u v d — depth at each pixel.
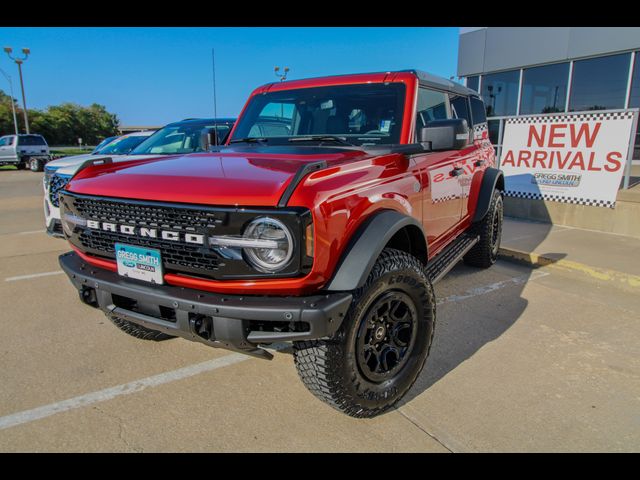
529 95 14.69
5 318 4.17
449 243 4.35
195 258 2.29
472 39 15.72
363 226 2.45
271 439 2.54
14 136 24.47
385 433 2.58
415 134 3.35
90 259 2.74
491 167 5.36
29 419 2.71
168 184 2.42
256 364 3.37
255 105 4.02
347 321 2.34
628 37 12.17
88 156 6.97
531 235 7.26
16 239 7.52
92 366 3.32
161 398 2.93
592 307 4.42
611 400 2.87
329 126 3.55
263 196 2.15
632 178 10.15
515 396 2.91
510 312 4.28
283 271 2.16
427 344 2.89
